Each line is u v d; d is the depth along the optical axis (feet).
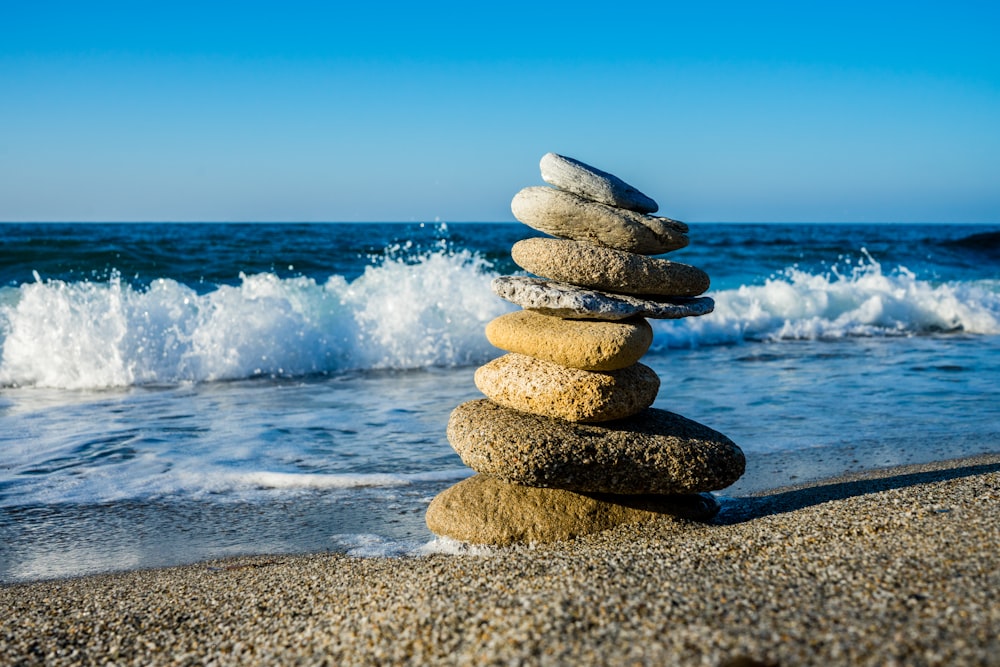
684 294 15.05
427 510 15.49
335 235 107.45
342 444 21.65
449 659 8.59
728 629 8.46
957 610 8.51
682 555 11.41
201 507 16.81
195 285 49.24
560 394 14.34
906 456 19.72
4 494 17.56
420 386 30.19
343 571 12.71
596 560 11.40
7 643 10.55
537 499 14.55
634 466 14.16
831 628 8.30
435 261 41.34
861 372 32.14
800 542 11.59
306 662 9.16
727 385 29.32
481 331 36.45
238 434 22.59
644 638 8.43
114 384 30.35
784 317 45.62
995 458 19.13
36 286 32.19
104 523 15.90
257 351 32.60
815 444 21.01
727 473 14.56
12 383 30.09
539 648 8.43
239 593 11.96
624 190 14.78
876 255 80.79
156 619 11.14
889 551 10.75
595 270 14.25
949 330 46.01
